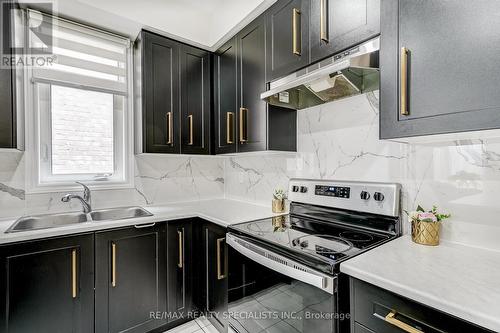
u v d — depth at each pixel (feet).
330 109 5.55
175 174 8.09
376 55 3.91
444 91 2.80
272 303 3.97
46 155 6.34
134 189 7.38
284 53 5.22
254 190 7.72
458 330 2.17
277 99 5.52
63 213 6.17
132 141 7.33
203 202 8.11
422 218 3.76
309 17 4.69
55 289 4.73
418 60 3.00
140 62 6.61
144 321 5.74
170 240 6.15
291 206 6.04
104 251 5.24
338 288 3.04
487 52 2.52
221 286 5.68
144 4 6.37
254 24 6.07
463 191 3.70
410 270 2.85
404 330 2.46
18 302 4.40
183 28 6.97
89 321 5.06
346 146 5.23
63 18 6.14
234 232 4.95
